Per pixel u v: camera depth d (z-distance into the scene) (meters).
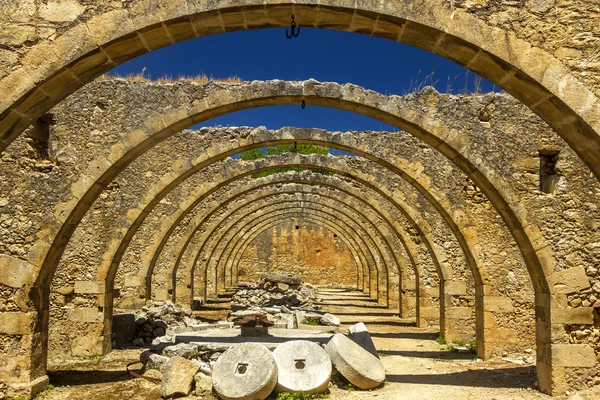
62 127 9.90
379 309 21.42
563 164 9.70
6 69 5.52
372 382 8.66
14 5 5.58
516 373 9.75
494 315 11.22
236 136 12.56
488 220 11.77
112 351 11.59
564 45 5.85
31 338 8.14
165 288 16.81
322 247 34.59
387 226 19.02
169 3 5.54
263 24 5.82
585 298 8.58
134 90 10.12
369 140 12.51
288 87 9.46
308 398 8.20
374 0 5.59
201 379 8.41
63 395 8.12
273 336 11.25
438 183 12.10
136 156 9.95
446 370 10.16
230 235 24.88
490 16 5.82
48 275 8.84
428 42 5.98
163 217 14.53
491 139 10.02
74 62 5.57
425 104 10.17
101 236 11.47
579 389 8.23
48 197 9.14
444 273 13.66
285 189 19.89
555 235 9.25
